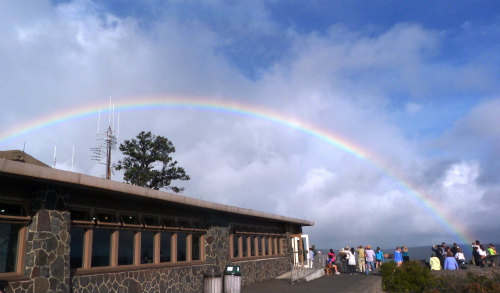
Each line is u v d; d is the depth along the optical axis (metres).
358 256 25.36
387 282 19.64
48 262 9.30
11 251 8.90
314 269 23.30
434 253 25.09
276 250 24.09
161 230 13.91
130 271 12.05
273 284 19.00
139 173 39.59
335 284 18.42
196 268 15.41
